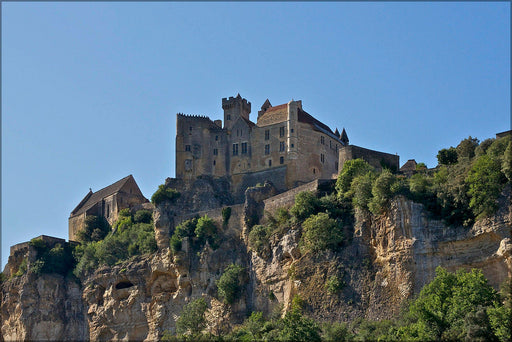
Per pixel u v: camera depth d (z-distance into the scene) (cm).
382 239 12875
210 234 15525
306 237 13612
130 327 15438
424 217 12575
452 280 11575
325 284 13088
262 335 12469
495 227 11806
